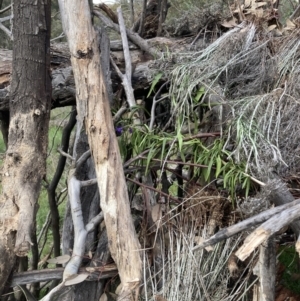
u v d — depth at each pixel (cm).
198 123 183
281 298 198
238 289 155
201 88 181
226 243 158
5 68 188
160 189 172
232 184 148
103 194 144
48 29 153
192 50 213
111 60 193
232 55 194
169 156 172
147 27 240
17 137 153
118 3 281
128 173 173
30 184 150
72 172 168
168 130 198
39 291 233
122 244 141
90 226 158
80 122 159
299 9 252
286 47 199
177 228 163
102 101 151
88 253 170
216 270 158
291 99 171
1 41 415
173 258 159
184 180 190
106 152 146
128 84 189
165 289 154
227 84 194
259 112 168
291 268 216
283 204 129
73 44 152
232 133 163
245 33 200
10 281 151
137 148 169
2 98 182
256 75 194
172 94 184
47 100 158
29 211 146
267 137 156
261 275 139
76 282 148
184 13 230
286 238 170
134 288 138
